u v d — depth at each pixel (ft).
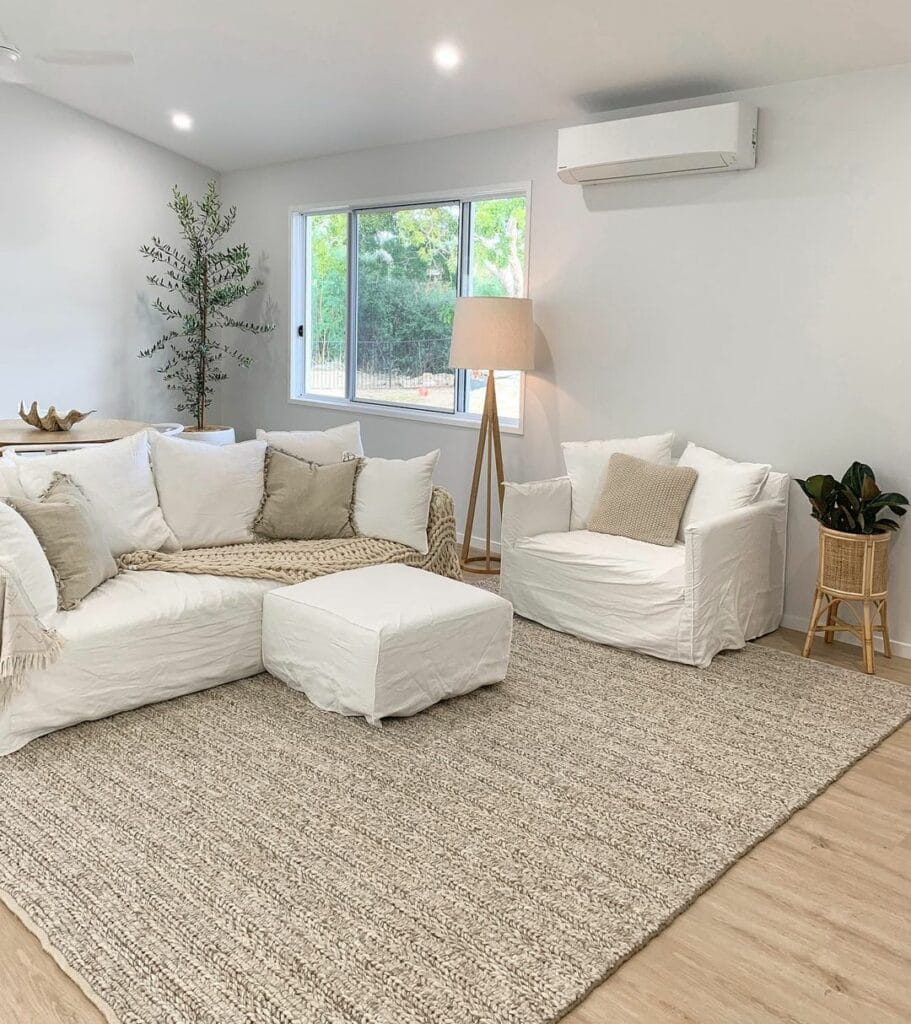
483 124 16.97
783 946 6.90
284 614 11.12
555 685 11.69
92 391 21.61
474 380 18.53
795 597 14.26
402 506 13.50
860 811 8.92
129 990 6.19
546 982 6.37
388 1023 5.97
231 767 9.30
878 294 12.83
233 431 22.09
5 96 19.24
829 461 13.60
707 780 9.34
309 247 21.63
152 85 18.12
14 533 9.50
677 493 13.88
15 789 8.77
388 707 10.19
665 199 14.85
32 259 20.18
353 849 7.93
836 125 12.91
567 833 8.29
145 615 10.39
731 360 14.44
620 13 12.33
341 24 14.24
